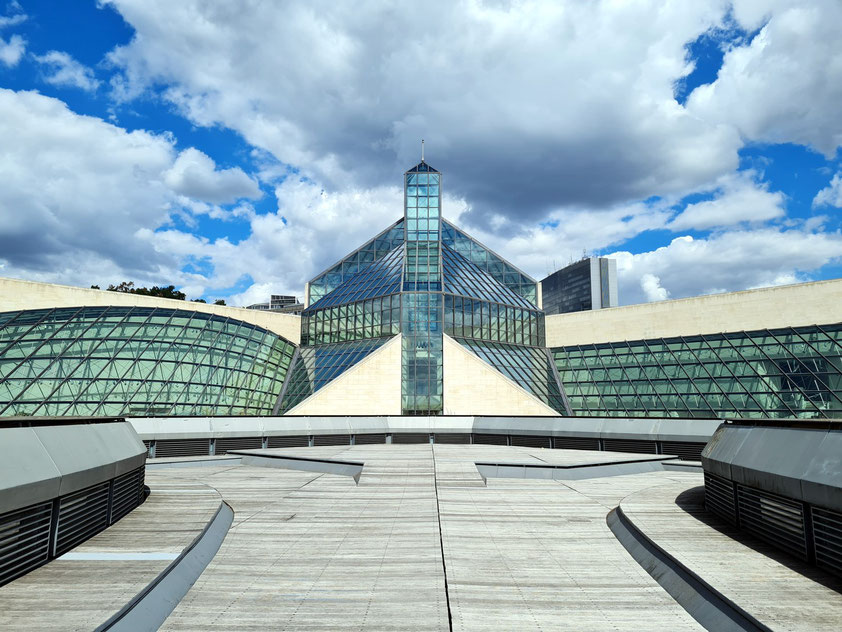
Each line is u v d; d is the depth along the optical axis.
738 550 12.12
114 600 9.01
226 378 43.56
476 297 50.59
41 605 8.78
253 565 12.45
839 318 41.22
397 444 39.56
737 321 45.81
